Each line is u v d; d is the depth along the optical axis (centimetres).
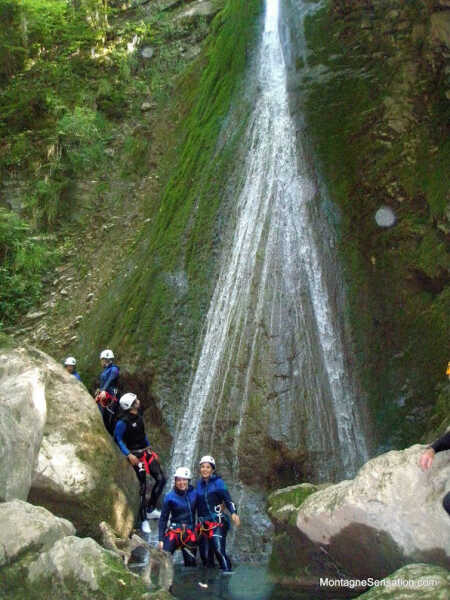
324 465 835
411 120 1080
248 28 1457
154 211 1423
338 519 549
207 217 1165
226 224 1134
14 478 599
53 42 2016
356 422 891
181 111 1642
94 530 707
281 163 1149
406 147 1062
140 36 1966
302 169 1124
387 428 888
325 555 589
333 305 984
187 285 1092
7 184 1680
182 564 695
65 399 790
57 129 1723
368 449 871
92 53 1948
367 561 549
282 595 566
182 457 919
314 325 958
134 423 820
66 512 694
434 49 1074
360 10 1234
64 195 1641
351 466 849
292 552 619
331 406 889
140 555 673
